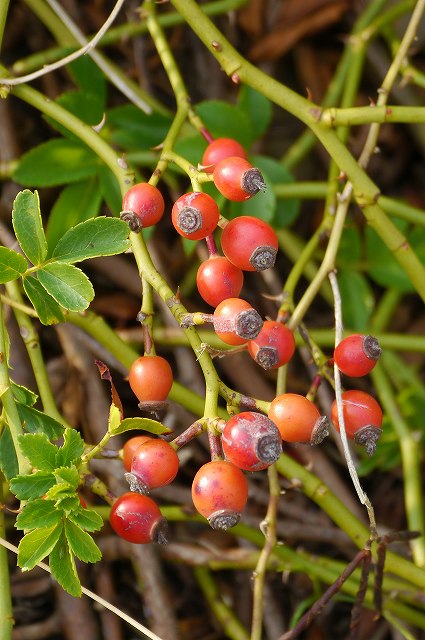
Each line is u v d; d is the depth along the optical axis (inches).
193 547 15.9
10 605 12.9
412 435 16.4
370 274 17.4
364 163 15.4
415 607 16.2
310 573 15.6
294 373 17.6
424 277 14.7
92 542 12.1
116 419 12.2
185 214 12.4
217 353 12.6
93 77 15.7
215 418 12.2
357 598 13.8
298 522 16.6
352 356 12.9
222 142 13.5
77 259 12.5
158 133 16.5
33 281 12.8
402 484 17.5
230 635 15.9
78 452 12.2
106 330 14.9
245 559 15.7
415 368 17.9
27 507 12.0
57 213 15.4
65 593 15.6
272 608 16.3
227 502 11.8
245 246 12.4
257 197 15.2
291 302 14.5
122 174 14.0
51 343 17.0
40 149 15.2
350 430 13.1
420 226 17.2
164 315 16.9
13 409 12.7
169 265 17.8
